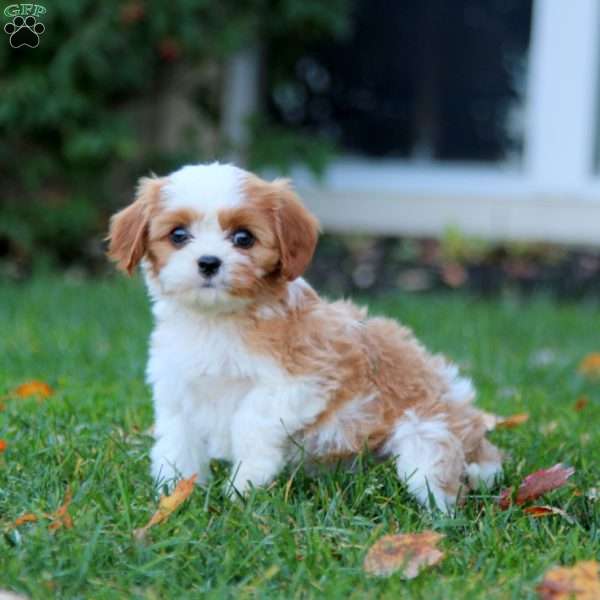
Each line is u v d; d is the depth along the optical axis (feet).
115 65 34.68
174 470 14.10
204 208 13.30
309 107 42.42
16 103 33.32
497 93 41.50
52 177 37.06
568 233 40.04
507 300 32.94
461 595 11.16
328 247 38.88
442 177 41.47
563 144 39.68
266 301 13.58
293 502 13.67
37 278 33.14
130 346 24.02
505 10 41.04
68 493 13.29
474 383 21.95
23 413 17.11
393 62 41.88
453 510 13.61
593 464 15.81
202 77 40.24
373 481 13.82
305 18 37.27
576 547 12.46
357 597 11.12
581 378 23.44
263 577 11.43
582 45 39.06
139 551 11.96
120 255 13.96
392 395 14.16
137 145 35.58
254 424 13.43
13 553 11.88
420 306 30.81
